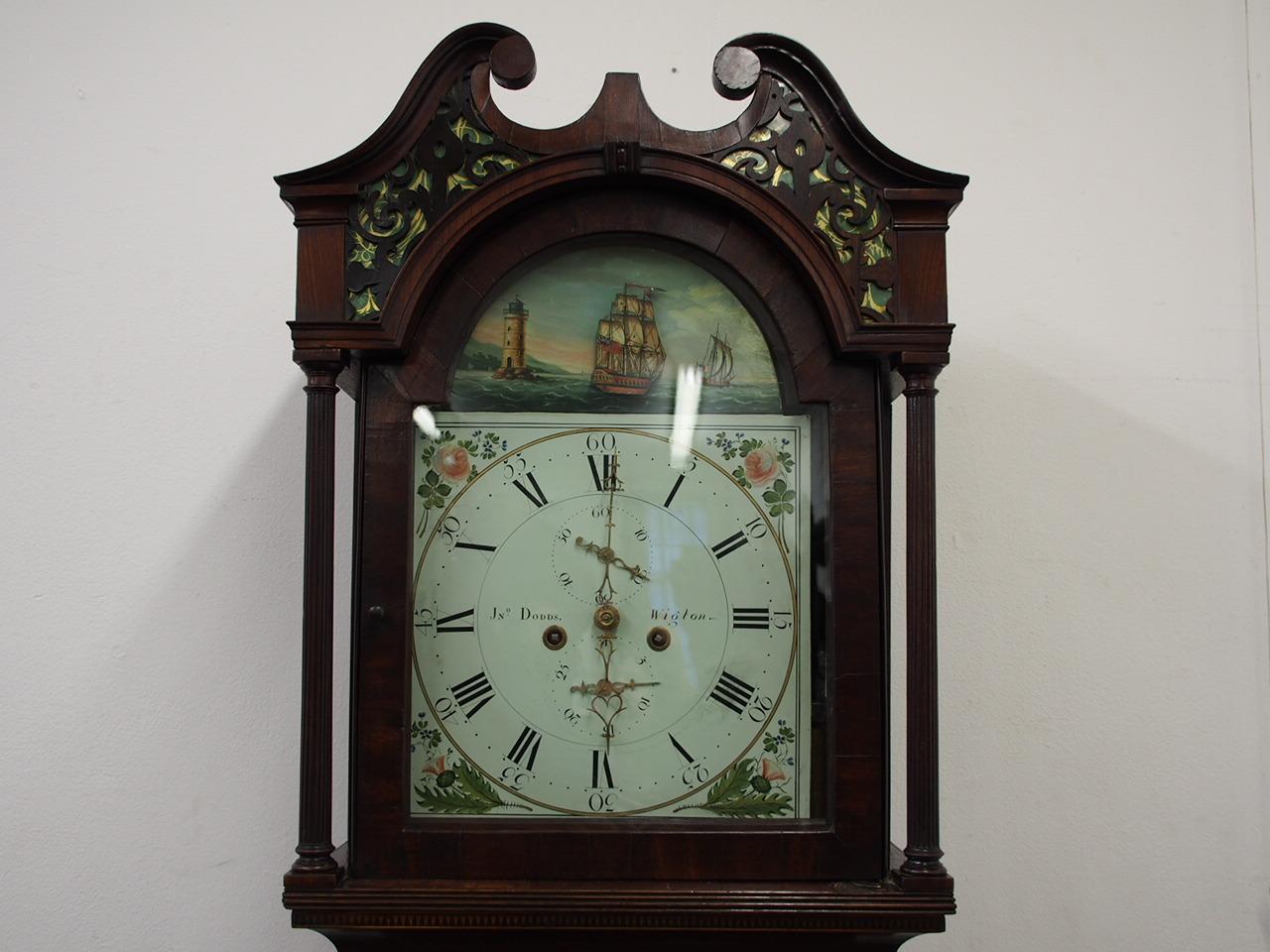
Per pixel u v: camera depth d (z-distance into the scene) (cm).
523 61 157
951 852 201
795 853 155
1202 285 210
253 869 199
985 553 206
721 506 162
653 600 161
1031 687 204
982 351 209
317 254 157
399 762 156
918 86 213
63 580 202
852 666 157
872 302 158
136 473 204
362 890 151
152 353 206
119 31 212
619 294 164
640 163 157
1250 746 203
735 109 211
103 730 200
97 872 198
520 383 162
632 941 157
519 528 162
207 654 202
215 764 201
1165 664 204
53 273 207
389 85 212
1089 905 201
